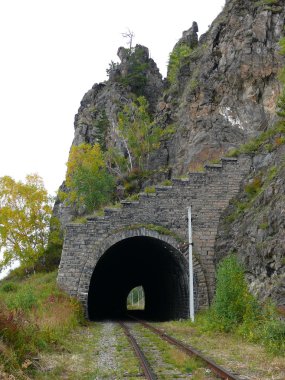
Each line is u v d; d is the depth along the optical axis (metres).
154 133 38.53
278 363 9.46
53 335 11.91
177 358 10.07
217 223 23.86
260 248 18.31
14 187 35.38
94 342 13.99
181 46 50.53
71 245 23.12
